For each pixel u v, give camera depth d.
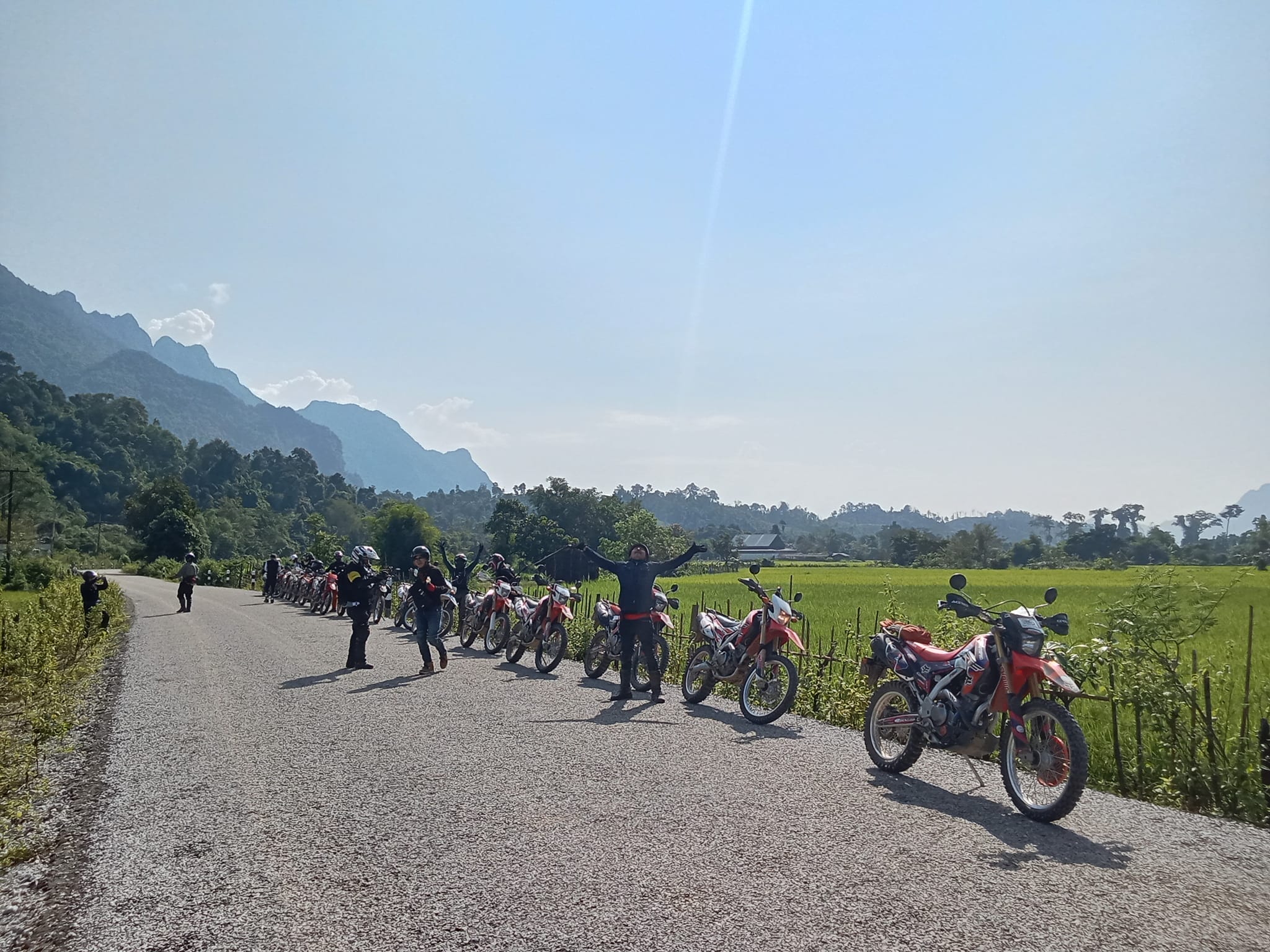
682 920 4.11
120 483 196.75
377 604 22.81
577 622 16.47
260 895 4.47
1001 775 7.14
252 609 29.61
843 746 8.06
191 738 8.29
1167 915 4.27
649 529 89.12
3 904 4.51
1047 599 6.82
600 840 5.21
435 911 4.23
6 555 83.31
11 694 11.46
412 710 9.56
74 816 5.97
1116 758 7.37
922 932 4.01
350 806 5.96
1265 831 5.86
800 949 3.83
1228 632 19.48
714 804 5.98
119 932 4.09
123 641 18.36
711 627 10.42
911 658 7.15
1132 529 148.62
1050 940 3.95
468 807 5.89
